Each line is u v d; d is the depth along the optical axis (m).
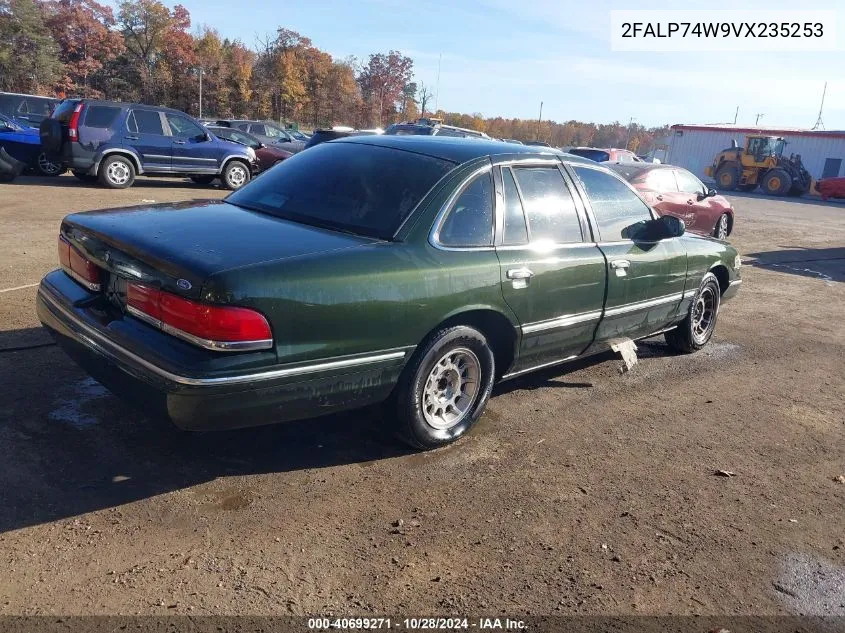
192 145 15.34
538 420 4.59
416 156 4.12
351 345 3.34
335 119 78.44
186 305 2.99
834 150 39.09
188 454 3.69
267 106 73.62
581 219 4.64
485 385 4.13
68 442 3.66
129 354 3.11
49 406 4.02
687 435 4.57
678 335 6.21
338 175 4.10
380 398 3.61
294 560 2.92
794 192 34.75
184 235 3.38
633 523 3.44
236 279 2.98
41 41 64.69
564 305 4.41
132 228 3.48
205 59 71.94
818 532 3.51
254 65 75.19
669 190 12.11
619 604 2.82
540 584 2.90
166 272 3.07
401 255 3.54
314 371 3.25
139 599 2.61
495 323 4.09
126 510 3.15
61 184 14.66
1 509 3.06
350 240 3.53
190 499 3.29
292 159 4.56
